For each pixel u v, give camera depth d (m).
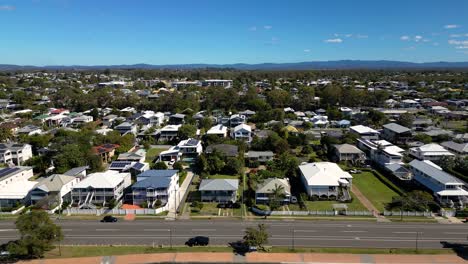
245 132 106.94
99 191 64.44
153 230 54.66
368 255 46.59
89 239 51.72
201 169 81.38
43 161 82.62
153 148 104.88
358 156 88.88
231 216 59.81
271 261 45.25
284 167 78.12
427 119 128.50
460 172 77.81
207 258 46.00
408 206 60.19
